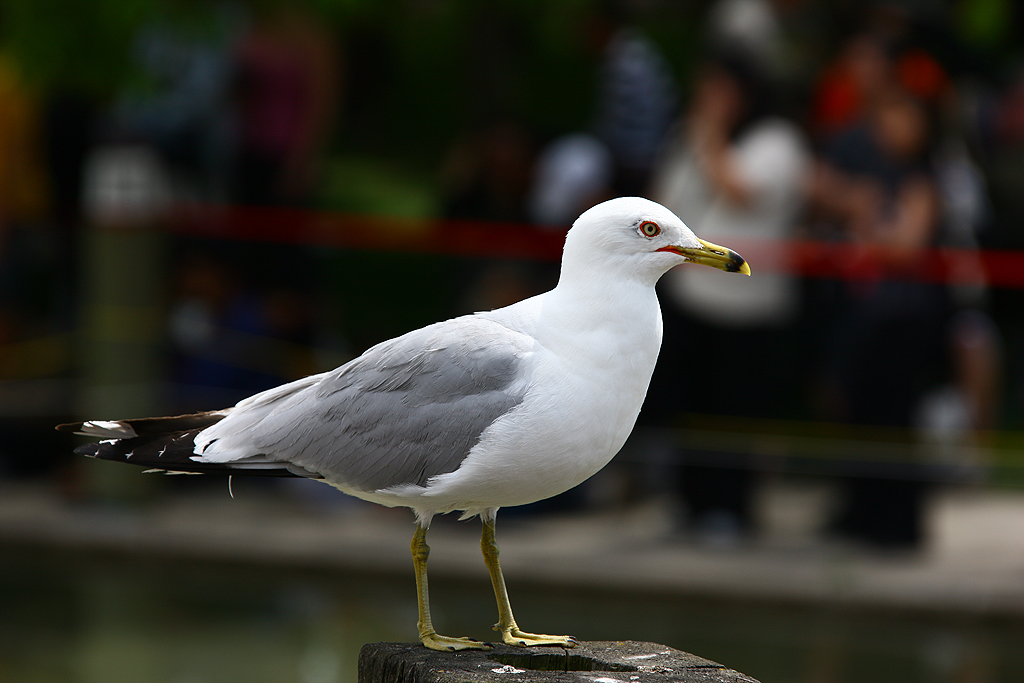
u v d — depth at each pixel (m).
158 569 11.46
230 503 12.95
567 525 12.47
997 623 10.30
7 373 13.10
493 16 22.38
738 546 11.84
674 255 5.70
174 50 13.87
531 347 5.72
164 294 12.77
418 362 5.84
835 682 8.97
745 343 12.22
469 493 5.79
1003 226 15.10
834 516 12.40
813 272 11.93
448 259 13.32
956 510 13.34
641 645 5.84
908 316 11.90
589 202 13.20
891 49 12.24
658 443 12.21
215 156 14.62
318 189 16.33
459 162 14.17
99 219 12.52
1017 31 18.09
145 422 6.21
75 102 13.84
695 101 12.55
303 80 15.31
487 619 10.18
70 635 9.66
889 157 12.06
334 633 9.82
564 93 22.00
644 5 20.28
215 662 9.11
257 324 13.09
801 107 14.84
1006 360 14.05
